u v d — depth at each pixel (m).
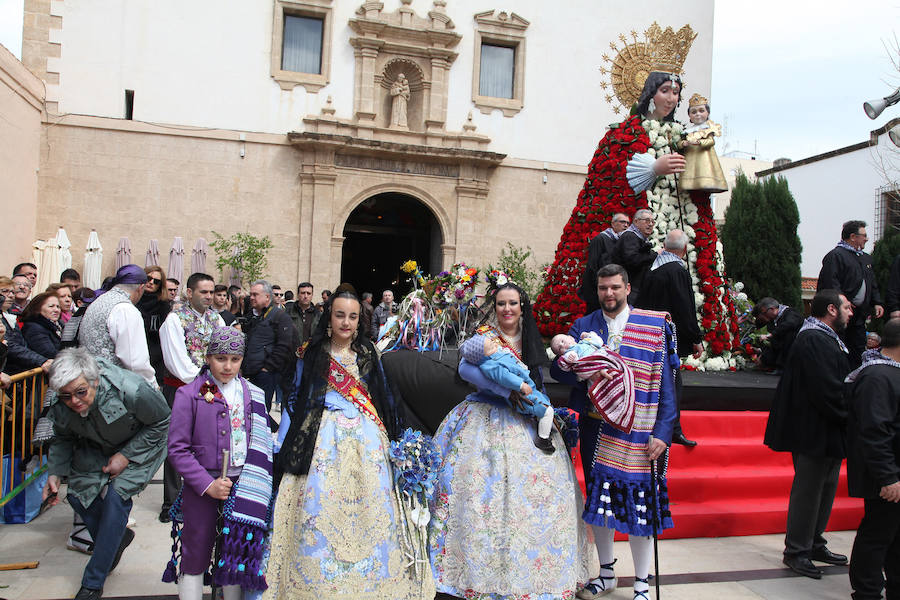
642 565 3.67
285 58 17.97
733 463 5.60
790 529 4.50
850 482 3.88
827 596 4.07
